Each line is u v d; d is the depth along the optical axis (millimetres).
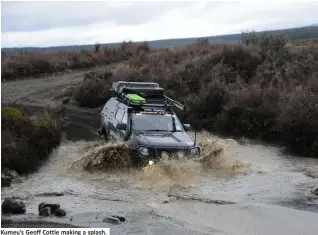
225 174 11328
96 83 22719
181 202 8969
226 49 24547
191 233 7160
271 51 24766
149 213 8211
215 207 8648
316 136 13922
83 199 9117
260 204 8844
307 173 11422
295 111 14688
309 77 19406
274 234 7227
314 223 7754
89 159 11586
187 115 18719
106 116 14820
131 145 11578
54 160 12742
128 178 10797
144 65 26922
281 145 15047
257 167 12102
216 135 16812
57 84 28812
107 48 43906
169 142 11477
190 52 30156
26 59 35625
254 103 17375
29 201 8945
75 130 16938
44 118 15102
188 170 11047
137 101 13273
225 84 20062
